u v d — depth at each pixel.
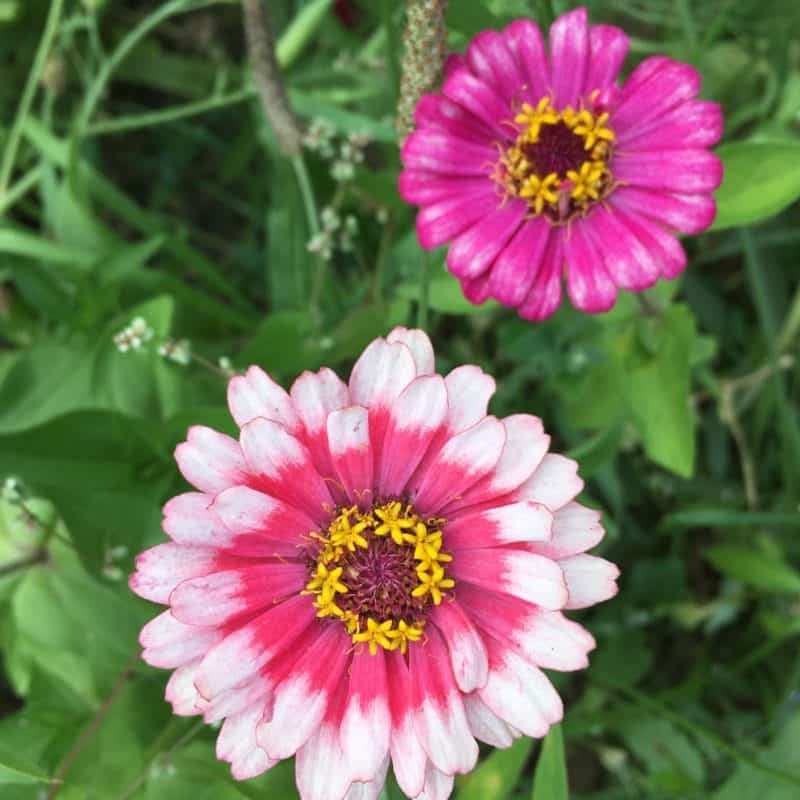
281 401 0.13
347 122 0.22
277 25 0.25
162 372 0.19
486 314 0.23
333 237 0.24
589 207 0.15
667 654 0.24
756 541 0.23
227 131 0.27
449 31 0.19
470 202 0.16
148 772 0.18
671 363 0.19
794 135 0.21
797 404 0.23
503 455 0.13
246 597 0.13
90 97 0.22
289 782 0.18
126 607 0.19
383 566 0.13
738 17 0.22
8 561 0.19
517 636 0.13
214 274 0.23
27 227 0.26
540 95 0.16
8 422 0.19
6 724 0.19
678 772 0.21
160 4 0.27
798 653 0.22
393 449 0.13
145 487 0.18
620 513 0.22
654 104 0.15
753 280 0.22
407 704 0.13
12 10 0.24
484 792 0.18
